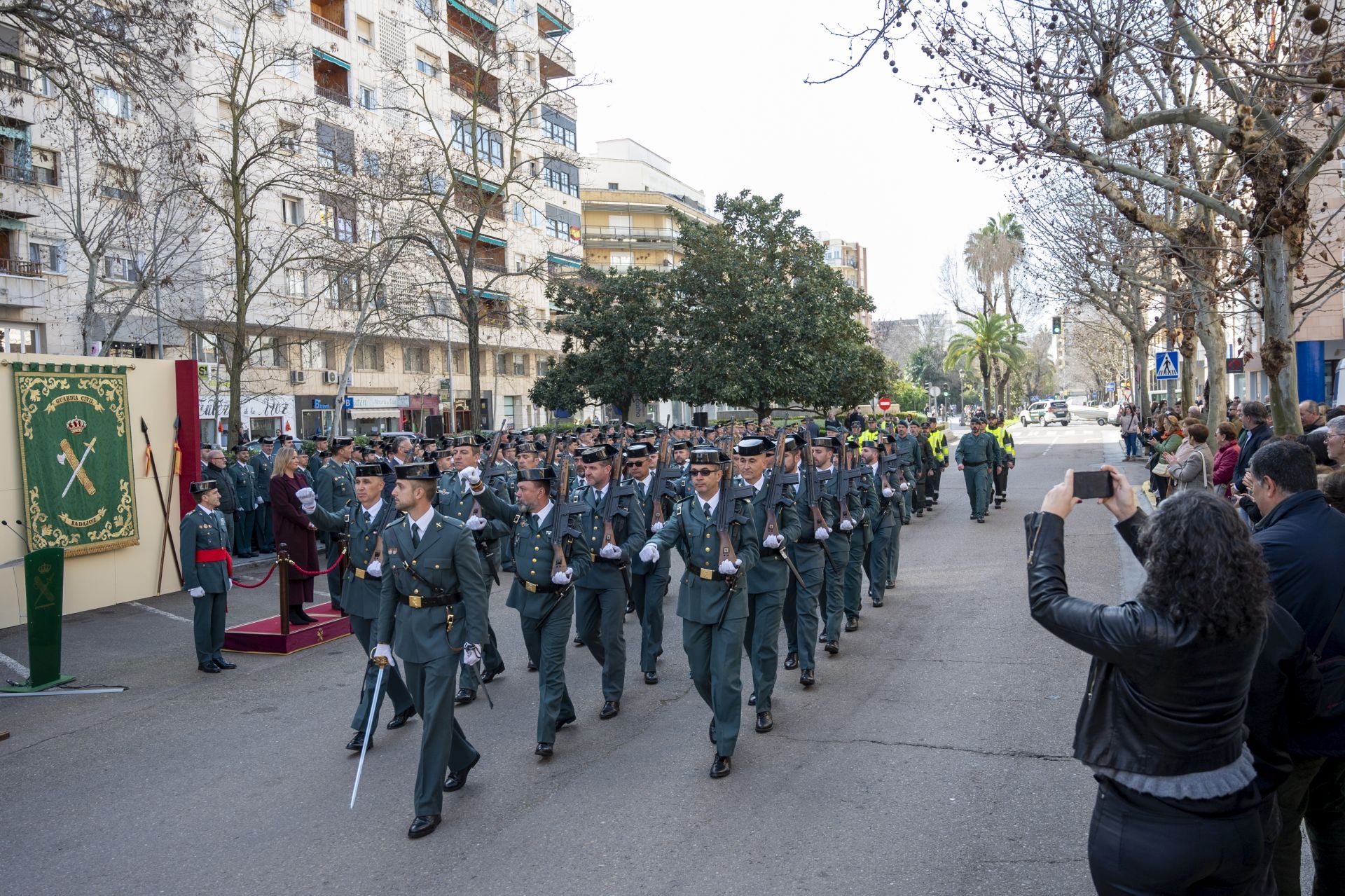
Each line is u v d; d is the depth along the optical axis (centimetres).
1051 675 766
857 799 539
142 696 808
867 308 3188
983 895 425
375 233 2533
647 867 466
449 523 543
